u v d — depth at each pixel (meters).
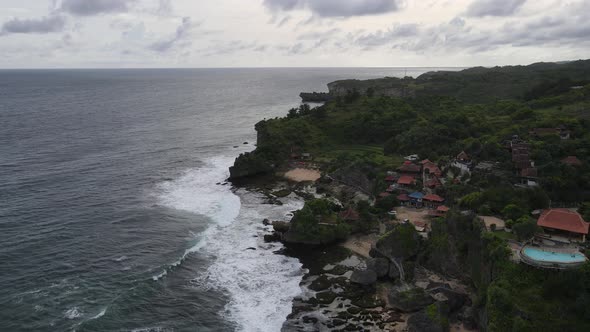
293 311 61.88
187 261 75.00
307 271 73.25
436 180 98.94
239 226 90.81
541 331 47.53
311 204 90.69
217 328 57.78
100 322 56.97
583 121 114.94
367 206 93.31
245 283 69.00
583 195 75.62
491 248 59.75
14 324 55.56
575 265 52.03
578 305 48.19
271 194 112.38
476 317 57.69
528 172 84.38
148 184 118.00
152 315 59.66
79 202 100.69
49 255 74.56
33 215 91.50
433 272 71.06
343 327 58.25
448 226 73.06
